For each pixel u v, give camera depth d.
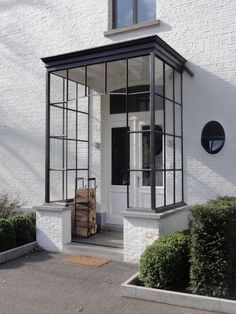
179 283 3.73
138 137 6.00
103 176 6.23
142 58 4.95
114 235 5.66
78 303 3.42
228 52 5.18
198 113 5.35
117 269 4.38
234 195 5.07
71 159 6.47
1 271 4.35
